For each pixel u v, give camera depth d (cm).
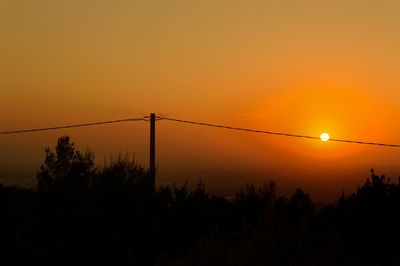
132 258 1436
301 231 945
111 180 1656
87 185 1705
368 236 994
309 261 875
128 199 1602
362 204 1048
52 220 1581
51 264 1530
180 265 973
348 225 1016
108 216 1559
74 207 1591
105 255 1506
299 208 1371
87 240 1533
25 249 1566
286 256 902
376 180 1088
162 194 1669
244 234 999
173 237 1518
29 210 1642
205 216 1552
